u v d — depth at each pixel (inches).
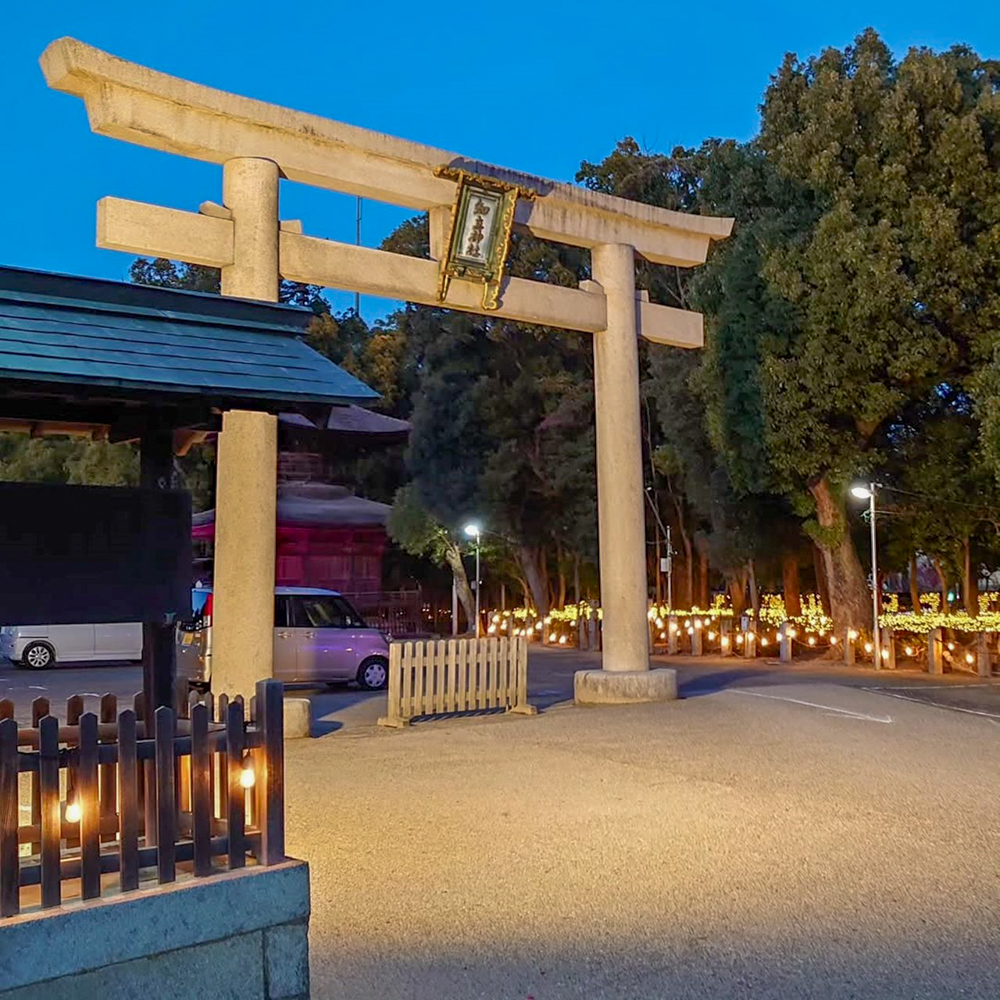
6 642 967.6
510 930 214.1
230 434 445.7
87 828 153.0
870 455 822.5
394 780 361.7
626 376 582.6
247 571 439.8
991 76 852.0
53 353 173.2
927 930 213.8
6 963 141.0
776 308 797.2
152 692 193.2
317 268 470.6
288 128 455.2
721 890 240.2
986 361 764.6
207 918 159.6
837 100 799.7
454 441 1268.5
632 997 181.8
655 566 1352.1
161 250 428.8
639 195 1143.6
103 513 182.5
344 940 207.9
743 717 501.7
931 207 743.7
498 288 526.3
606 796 335.9
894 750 418.0
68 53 398.0
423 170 502.3
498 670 543.8
